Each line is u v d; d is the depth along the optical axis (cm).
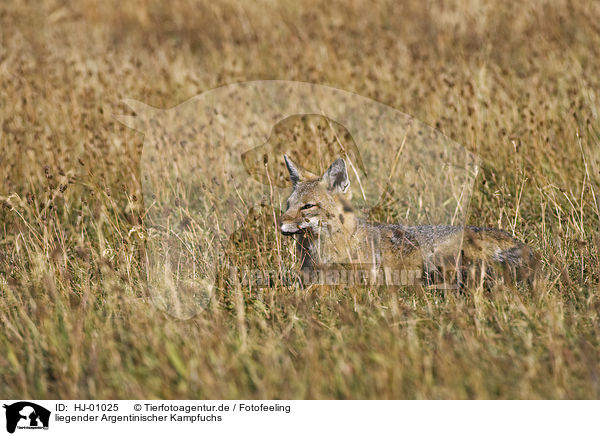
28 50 2434
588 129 1376
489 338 805
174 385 746
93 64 2227
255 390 750
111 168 1381
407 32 2483
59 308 895
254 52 2338
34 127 1517
